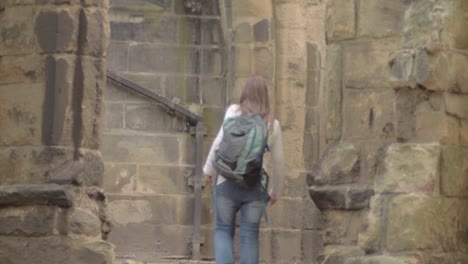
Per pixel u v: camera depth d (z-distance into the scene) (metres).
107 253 14.52
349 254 14.24
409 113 14.05
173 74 23.98
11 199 14.66
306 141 23.38
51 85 14.93
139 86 23.72
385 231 13.81
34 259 14.57
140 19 24.02
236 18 23.41
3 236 14.67
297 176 23.25
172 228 23.64
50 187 14.62
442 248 13.77
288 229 23.14
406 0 14.32
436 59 13.85
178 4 24.11
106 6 15.23
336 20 14.76
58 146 14.85
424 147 13.81
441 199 13.81
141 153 23.75
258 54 23.33
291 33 23.38
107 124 23.73
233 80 23.41
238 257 22.48
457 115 14.05
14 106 15.02
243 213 14.10
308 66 23.45
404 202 13.72
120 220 23.55
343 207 14.49
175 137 23.84
